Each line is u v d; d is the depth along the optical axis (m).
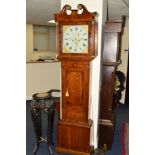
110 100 2.79
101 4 2.59
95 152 2.82
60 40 2.49
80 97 2.58
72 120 2.66
